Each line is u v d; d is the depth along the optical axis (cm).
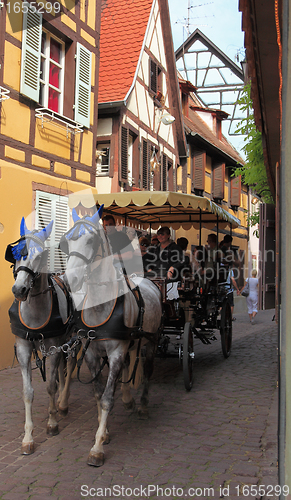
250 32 428
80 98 1003
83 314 404
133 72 1330
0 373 692
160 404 550
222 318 814
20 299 386
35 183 820
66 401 502
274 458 393
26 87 803
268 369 736
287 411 247
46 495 327
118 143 1227
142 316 448
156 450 412
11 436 439
